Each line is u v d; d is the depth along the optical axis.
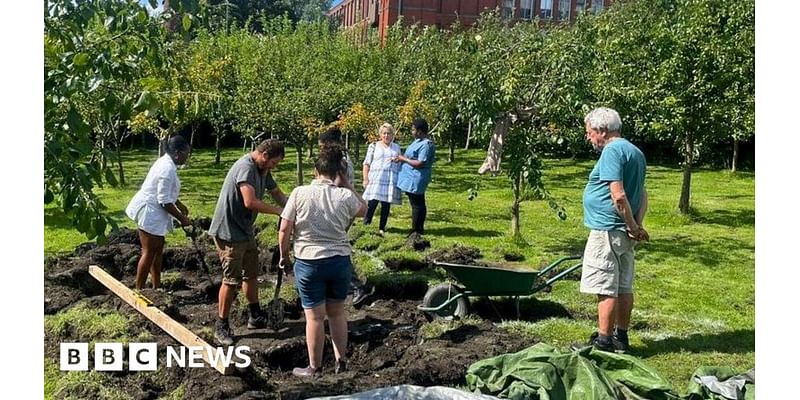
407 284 7.63
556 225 12.12
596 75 10.91
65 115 4.22
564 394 4.31
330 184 5.32
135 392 4.86
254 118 15.74
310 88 16.25
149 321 5.98
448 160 24.73
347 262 5.34
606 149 5.43
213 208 13.35
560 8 45.69
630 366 4.60
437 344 5.62
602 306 5.59
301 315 6.93
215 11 6.09
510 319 6.92
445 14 43.72
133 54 4.62
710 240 10.93
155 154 26.69
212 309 6.98
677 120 12.21
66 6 4.29
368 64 23.14
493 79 9.35
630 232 5.41
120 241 9.35
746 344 6.12
